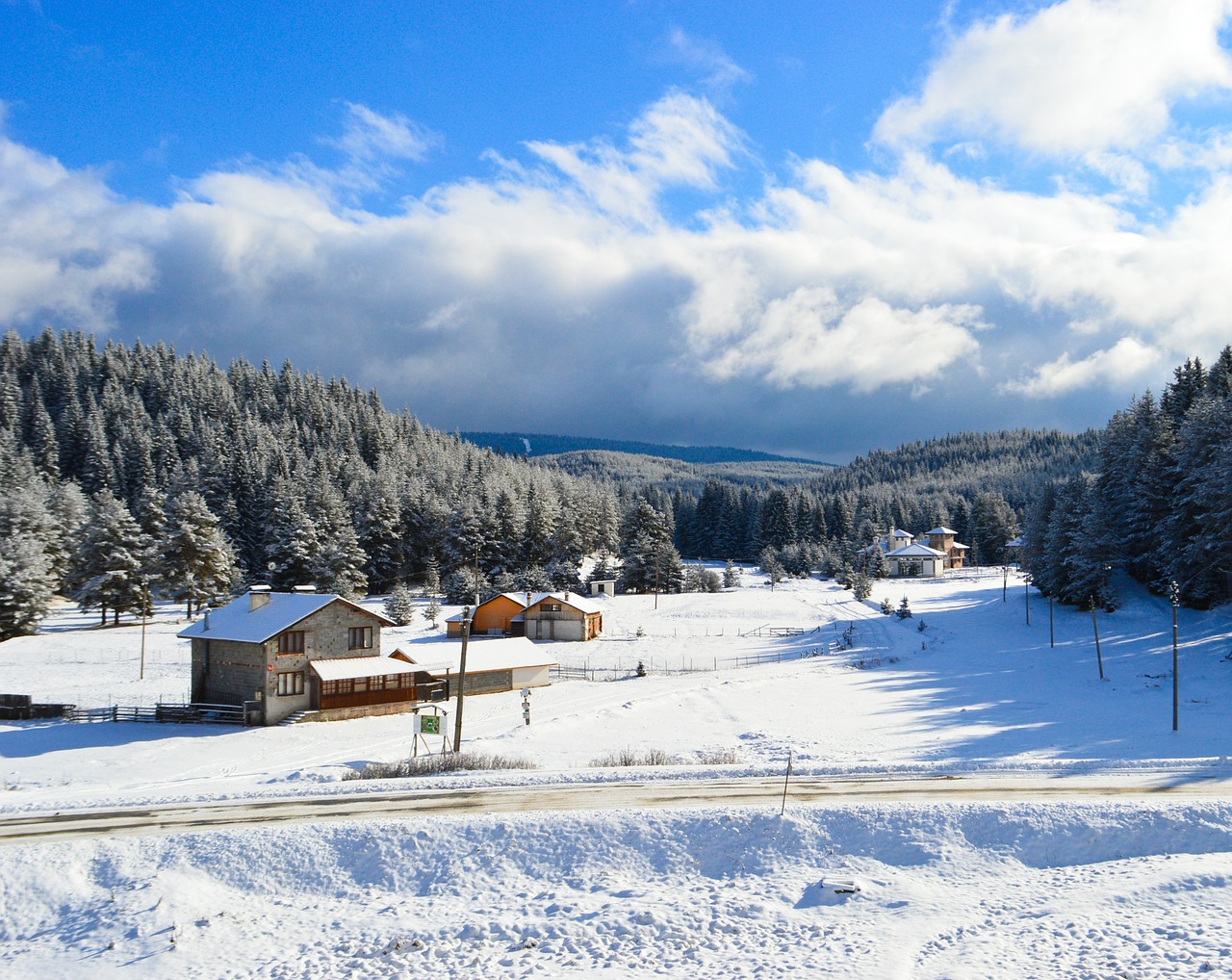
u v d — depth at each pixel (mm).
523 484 154125
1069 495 80375
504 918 18125
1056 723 37562
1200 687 45500
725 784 25953
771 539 166125
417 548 123000
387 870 20609
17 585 73125
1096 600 74125
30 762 36875
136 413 152750
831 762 29000
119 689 55219
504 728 43062
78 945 17766
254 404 180500
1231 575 62438
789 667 64188
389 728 45469
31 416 149750
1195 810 20844
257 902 19703
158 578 82500
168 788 28281
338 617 50656
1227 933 15000
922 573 147250
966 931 16172
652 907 18156
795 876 19734
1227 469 57594
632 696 53062
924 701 46281
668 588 121625
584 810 23141
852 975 14539
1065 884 18234
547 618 83312
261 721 46531
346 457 152875
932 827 21172
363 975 15953
